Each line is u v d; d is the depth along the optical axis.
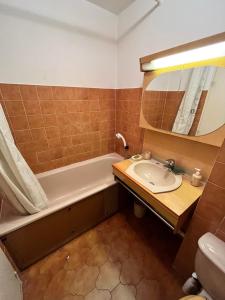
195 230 1.02
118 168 1.42
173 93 1.21
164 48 1.29
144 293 1.12
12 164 1.11
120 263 1.32
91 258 1.36
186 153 1.27
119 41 1.75
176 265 1.24
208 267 0.78
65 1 1.37
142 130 1.72
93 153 2.16
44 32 1.37
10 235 1.08
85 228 1.59
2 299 0.79
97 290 1.14
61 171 1.89
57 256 1.37
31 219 1.15
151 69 1.29
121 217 1.79
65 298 1.10
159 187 1.12
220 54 0.88
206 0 0.95
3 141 1.04
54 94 1.60
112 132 2.23
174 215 0.93
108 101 2.01
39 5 1.28
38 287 1.16
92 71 1.76
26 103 1.48
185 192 1.09
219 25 0.94
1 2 1.15
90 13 1.53
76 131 1.90
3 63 1.28
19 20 1.24
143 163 1.53
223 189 0.81
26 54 1.35
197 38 1.06
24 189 1.20
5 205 1.30
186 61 1.04
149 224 1.70
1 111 1.07
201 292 0.86
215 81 0.94
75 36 1.53
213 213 0.89
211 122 1.00
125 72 1.78
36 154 1.71
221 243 0.83
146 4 1.33
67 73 1.61
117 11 1.62
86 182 2.15
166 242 1.50
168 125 1.29
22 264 1.23
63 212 1.33
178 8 1.11
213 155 1.09
